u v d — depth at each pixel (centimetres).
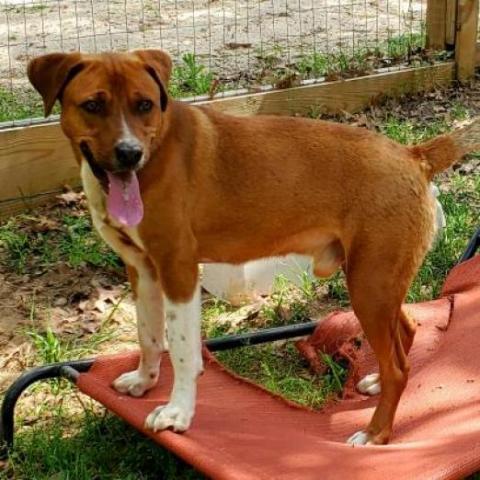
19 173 315
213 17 548
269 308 276
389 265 213
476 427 208
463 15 418
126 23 492
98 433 228
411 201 213
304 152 217
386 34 497
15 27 519
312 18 538
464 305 256
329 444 207
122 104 203
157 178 207
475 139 219
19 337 266
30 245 301
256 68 439
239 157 216
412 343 238
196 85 401
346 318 252
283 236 221
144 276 221
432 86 416
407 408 225
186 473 216
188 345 212
